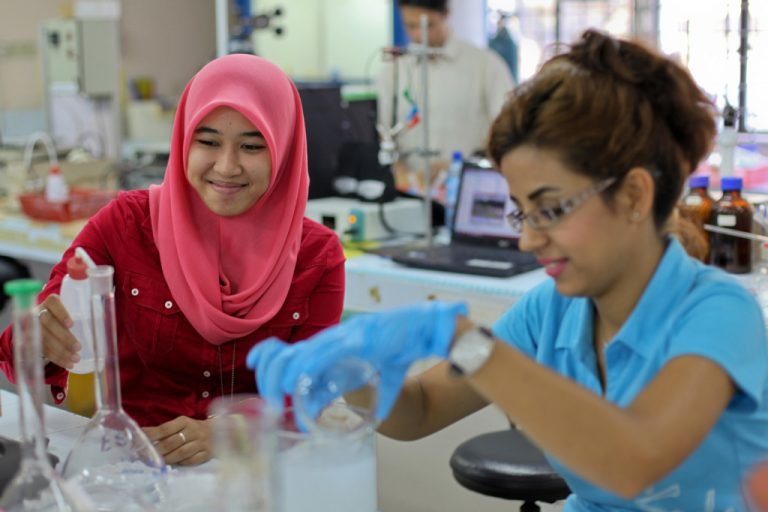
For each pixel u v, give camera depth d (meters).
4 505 1.13
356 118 3.59
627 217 1.12
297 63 6.77
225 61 1.81
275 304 1.86
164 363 1.89
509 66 5.29
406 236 3.44
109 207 1.92
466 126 3.92
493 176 3.14
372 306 3.02
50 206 3.83
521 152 1.11
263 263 1.88
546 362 1.37
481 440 1.99
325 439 1.08
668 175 1.13
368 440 1.12
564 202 1.10
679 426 1.03
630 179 1.10
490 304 2.75
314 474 1.07
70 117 5.41
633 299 1.22
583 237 1.11
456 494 2.71
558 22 5.13
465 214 3.20
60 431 1.67
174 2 7.21
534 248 1.14
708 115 1.15
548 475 1.82
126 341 1.91
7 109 6.40
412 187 3.64
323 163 3.50
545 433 1.01
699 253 1.38
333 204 3.42
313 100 3.48
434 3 3.78
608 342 1.29
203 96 1.78
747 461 1.19
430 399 1.44
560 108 1.09
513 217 1.20
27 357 1.09
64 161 4.50
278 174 1.86
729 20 2.89
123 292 1.88
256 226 1.88
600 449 1.00
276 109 1.81
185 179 1.86
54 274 1.83
